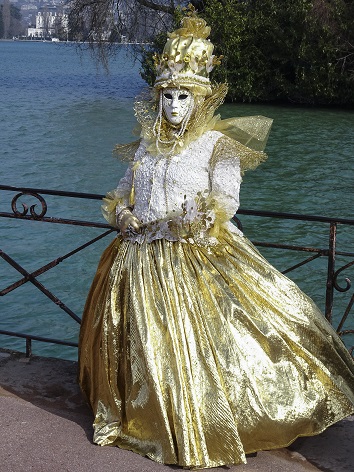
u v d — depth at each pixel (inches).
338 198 669.3
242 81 1284.4
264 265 142.9
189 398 129.6
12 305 399.9
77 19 1349.7
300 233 541.6
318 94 1242.6
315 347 140.8
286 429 132.6
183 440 128.6
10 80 1788.9
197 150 141.5
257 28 1247.5
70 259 477.4
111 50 1389.0
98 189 708.0
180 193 140.3
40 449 136.6
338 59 1222.3
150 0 1288.1
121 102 1331.2
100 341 142.1
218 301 136.3
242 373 131.2
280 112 1199.6
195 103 143.8
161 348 133.0
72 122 1093.1
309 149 888.9
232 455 129.3
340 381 140.7
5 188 178.9
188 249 140.3
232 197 139.8
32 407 151.8
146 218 142.9
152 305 135.9
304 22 1210.0
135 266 140.3
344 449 140.4
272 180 727.7
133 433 136.5
